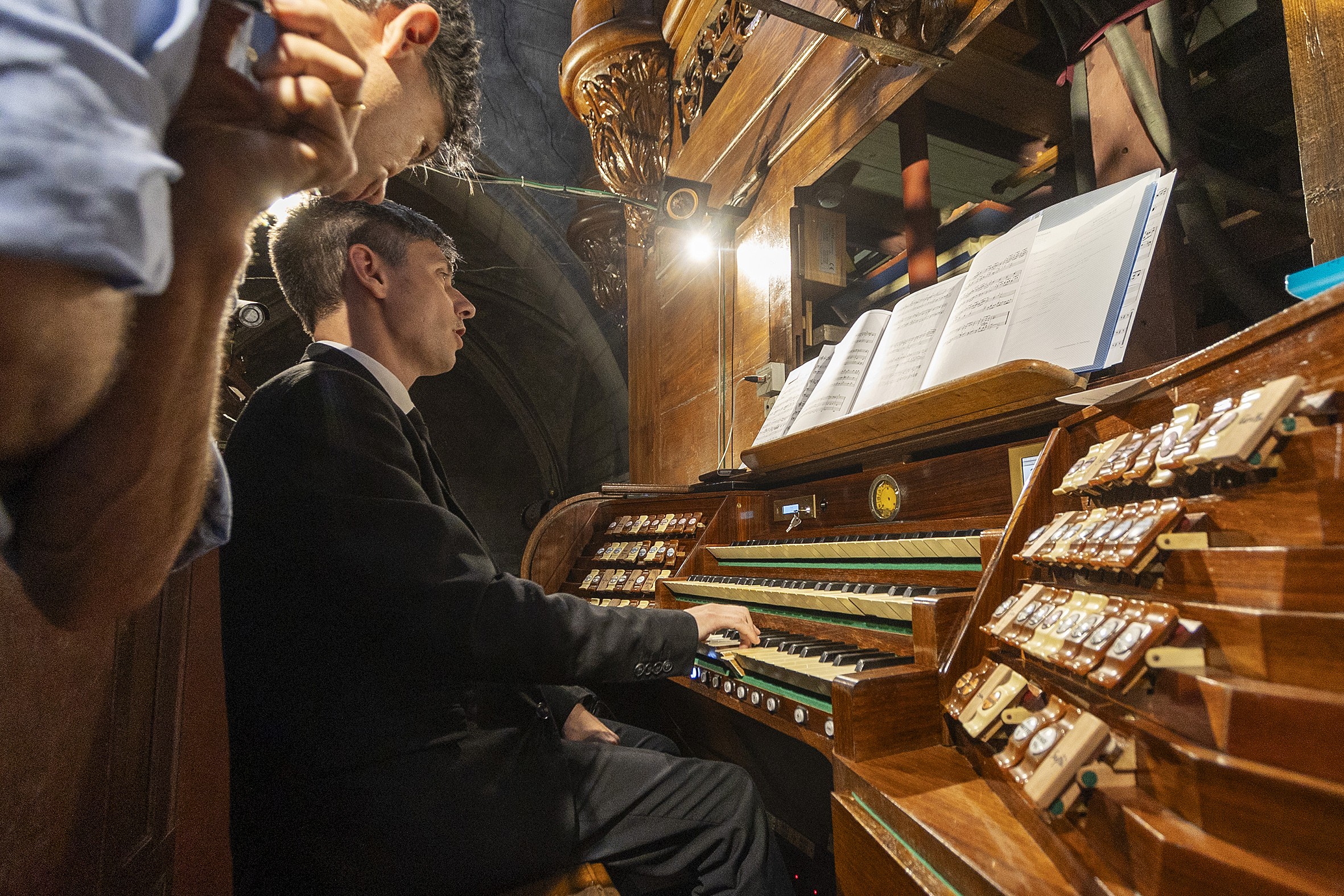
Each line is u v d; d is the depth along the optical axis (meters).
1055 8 2.34
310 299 1.40
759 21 3.15
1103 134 2.24
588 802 1.17
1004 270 1.66
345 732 1.05
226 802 2.05
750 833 1.21
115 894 1.34
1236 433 0.56
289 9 0.44
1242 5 2.25
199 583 1.96
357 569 1.03
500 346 10.59
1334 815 0.39
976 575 1.27
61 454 0.46
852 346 2.06
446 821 1.04
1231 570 0.56
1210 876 0.43
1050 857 0.64
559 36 7.47
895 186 3.52
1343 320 0.51
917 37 1.98
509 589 1.10
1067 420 1.05
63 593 0.54
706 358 3.63
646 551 2.62
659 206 3.25
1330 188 1.04
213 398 0.52
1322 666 0.44
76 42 0.31
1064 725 0.66
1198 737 0.50
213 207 0.41
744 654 1.41
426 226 1.46
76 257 0.30
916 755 0.96
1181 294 2.04
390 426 1.16
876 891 0.84
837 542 1.64
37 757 1.02
